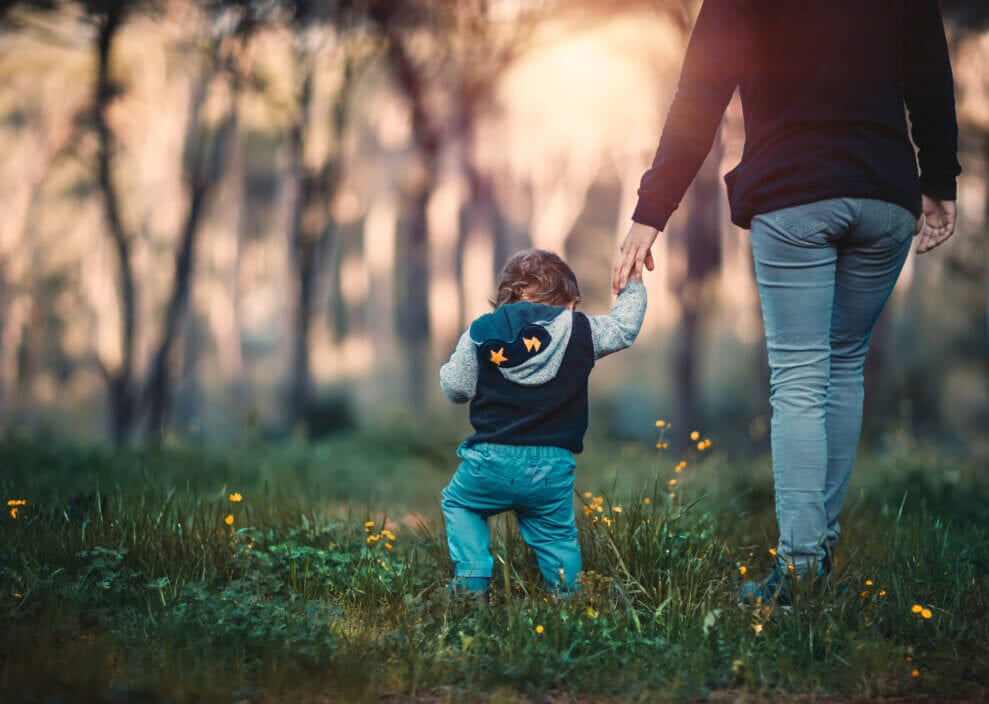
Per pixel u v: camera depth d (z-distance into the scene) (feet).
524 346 9.77
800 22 8.86
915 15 9.09
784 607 8.84
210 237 108.06
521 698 7.60
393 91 68.54
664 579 9.66
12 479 16.35
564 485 9.83
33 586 9.26
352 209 97.45
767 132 9.09
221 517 11.90
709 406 72.13
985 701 7.44
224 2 42.24
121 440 50.78
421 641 8.54
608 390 93.45
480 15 44.50
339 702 7.30
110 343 92.53
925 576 9.99
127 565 10.36
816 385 9.07
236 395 99.81
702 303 57.00
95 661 7.65
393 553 11.77
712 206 56.34
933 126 9.41
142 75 60.39
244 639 8.29
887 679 7.75
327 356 115.96
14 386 101.81
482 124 75.77
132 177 87.35
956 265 51.93
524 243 121.60
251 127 95.25
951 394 62.34
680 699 7.44
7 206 90.89
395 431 36.47
